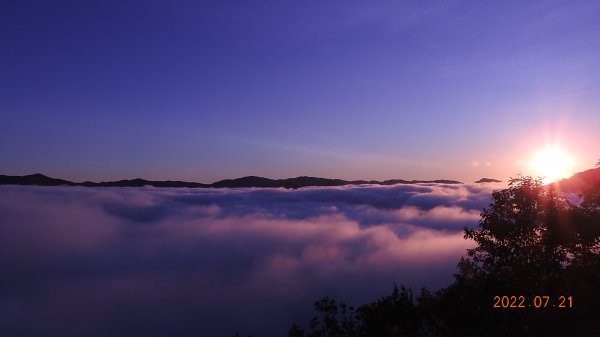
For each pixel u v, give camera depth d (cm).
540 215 1376
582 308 1212
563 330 1148
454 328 1298
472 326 1290
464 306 1345
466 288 1419
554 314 1212
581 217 1349
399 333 1306
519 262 1384
